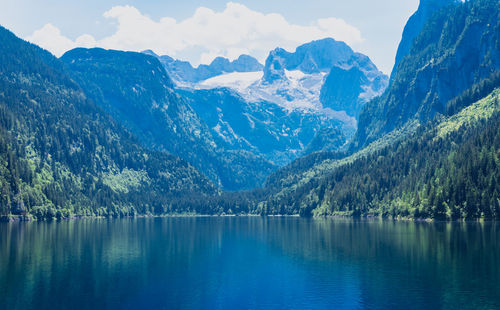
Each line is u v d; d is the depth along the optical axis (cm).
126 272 14288
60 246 19612
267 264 15575
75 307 10631
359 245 19188
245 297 11544
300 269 14600
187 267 15162
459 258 15275
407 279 12762
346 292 11744
